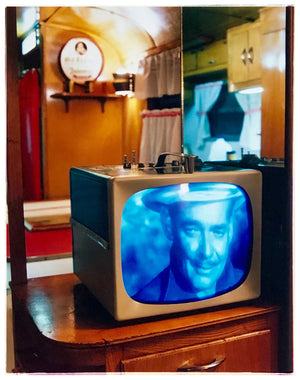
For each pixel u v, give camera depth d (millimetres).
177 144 2832
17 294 1328
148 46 2977
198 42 2117
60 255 1971
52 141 2797
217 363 1105
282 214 1234
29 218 2254
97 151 2949
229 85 1925
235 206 1158
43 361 1226
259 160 1418
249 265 1194
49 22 2756
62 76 2824
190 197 1091
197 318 1122
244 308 1196
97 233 1144
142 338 1024
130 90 2982
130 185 1011
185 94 2219
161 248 1078
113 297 1041
